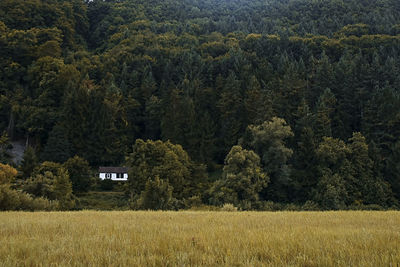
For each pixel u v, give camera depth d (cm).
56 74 9775
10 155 8200
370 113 7794
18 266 654
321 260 684
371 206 5856
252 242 880
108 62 10800
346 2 16062
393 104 7550
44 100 9175
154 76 10600
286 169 6300
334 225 1456
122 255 720
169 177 5959
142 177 5950
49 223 1419
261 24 14938
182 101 8769
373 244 848
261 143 6506
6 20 13000
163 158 6231
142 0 18038
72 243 864
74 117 8488
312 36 12456
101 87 9381
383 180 6531
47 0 15175
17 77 10219
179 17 16825
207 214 2259
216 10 18288
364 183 6309
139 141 6412
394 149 6838
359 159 6569
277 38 11675
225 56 10869
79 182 6319
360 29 12706
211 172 8112
